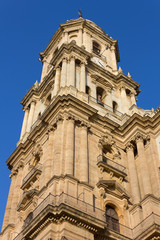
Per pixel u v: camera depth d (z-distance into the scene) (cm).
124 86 4481
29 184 3328
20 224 3145
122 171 3300
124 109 4184
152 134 3625
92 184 2995
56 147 3061
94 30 5103
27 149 3869
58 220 2467
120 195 3094
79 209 2595
